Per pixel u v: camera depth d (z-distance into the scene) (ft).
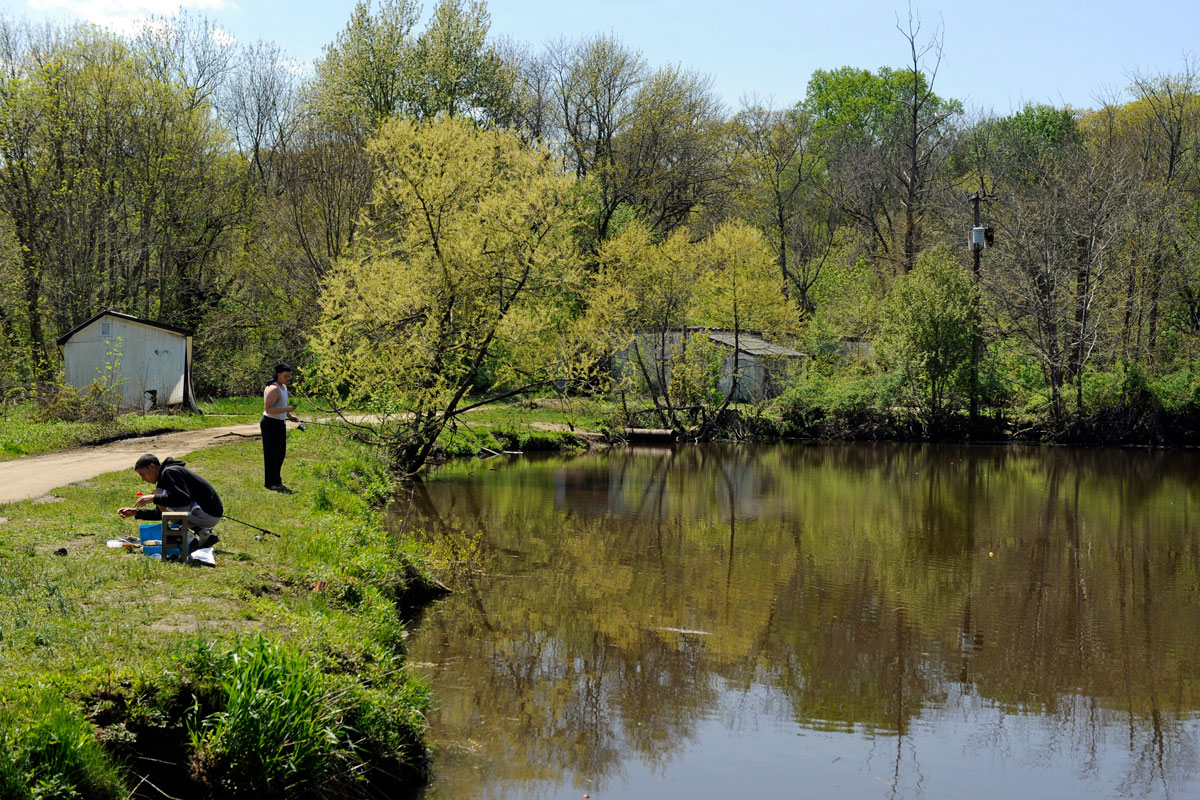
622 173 152.35
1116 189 120.57
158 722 18.97
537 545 51.57
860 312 141.18
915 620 39.91
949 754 26.55
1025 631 38.81
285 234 125.90
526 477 79.82
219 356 119.75
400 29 127.54
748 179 167.84
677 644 35.19
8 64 102.22
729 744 26.50
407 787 22.20
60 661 19.67
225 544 33.55
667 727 27.48
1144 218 123.24
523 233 71.51
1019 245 122.11
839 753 26.27
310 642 24.17
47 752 16.33
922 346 120.98
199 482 31.09
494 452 96.53
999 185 160.86
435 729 25.84
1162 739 28.02
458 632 34.68
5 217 95.50
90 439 62.69
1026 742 27.61
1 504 36.55
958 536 59.11
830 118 229.66
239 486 47.42
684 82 154.71
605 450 107.86
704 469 92.22
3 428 64.39
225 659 20.71
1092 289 118.52
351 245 112.57
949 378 122.52
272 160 147.84
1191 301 127.34
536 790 22.77
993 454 109.19
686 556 50.83
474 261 71.20
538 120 154.30
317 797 19.57
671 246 121.49
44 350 94.99
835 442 121.70
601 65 153.79
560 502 67.10
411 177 70.44
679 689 30.60
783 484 82.38
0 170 96.43
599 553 50.42
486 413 111.24
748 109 168.96
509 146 74.08
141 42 118.73
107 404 73.20
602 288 98.02
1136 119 157.69
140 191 109.60
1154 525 63.67
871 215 184.03
